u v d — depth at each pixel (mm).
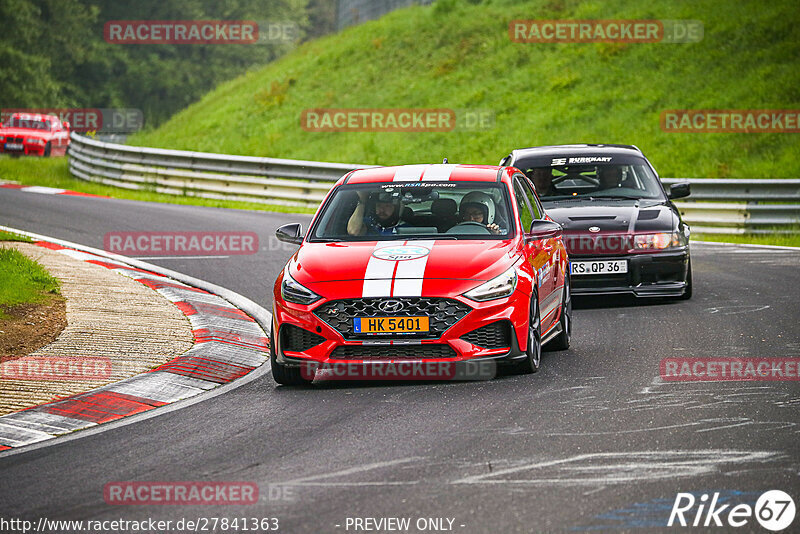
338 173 80188
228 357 33062
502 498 18234
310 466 20750
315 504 18266
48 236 59562
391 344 27594
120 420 25531
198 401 27516
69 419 25500
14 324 35312
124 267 50438
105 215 70750
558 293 33531
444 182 32750
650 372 29328
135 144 134000
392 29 148625
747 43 109812
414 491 18797
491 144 106062
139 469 21031
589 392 26891
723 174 85188
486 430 23141
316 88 138125
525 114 111875
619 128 101562
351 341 27719
